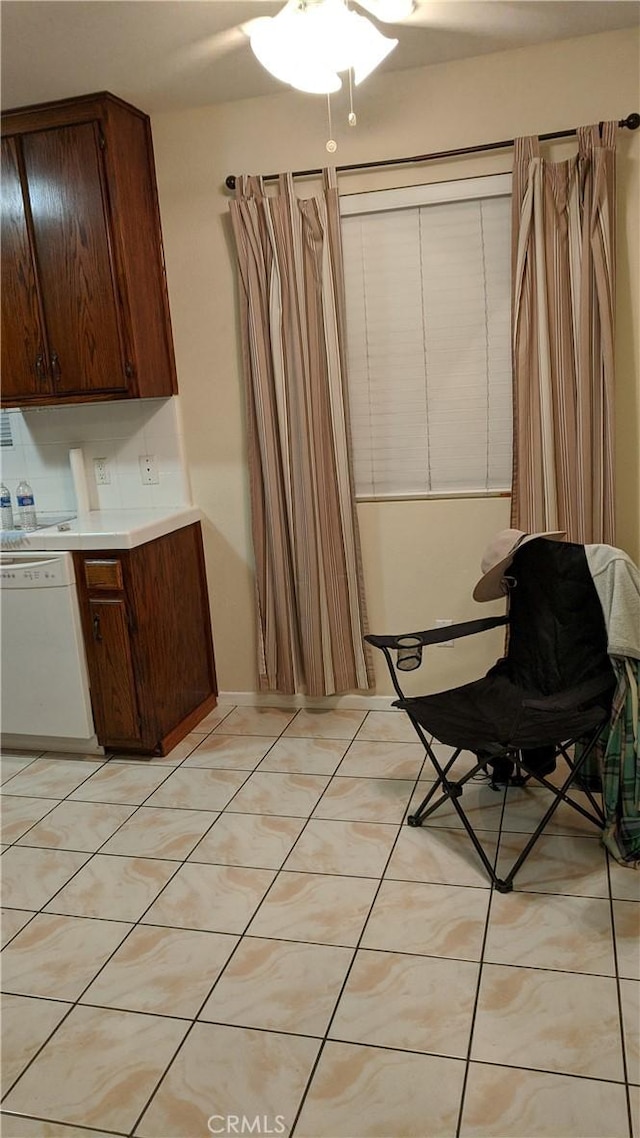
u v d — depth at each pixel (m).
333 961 2.02
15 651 3.20
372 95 3.05
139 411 3.54
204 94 3.08
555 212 2.90
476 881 2.30
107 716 3.21
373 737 3.28
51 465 3.69
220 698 3.75
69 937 2.18
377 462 3.33
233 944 2.11
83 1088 1.71
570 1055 1.70
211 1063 1.75
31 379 3.28
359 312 3.23
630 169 2.86
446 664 3.43
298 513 3.35
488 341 3.13
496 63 2.91
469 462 3.25
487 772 2.89
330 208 3.10
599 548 2.39
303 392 3.24
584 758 2.28
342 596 3.40
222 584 3.64
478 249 3.07
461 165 3.02
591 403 2.98
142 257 3.24
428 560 3.35
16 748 3.40
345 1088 1.66
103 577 3.08
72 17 2.37
